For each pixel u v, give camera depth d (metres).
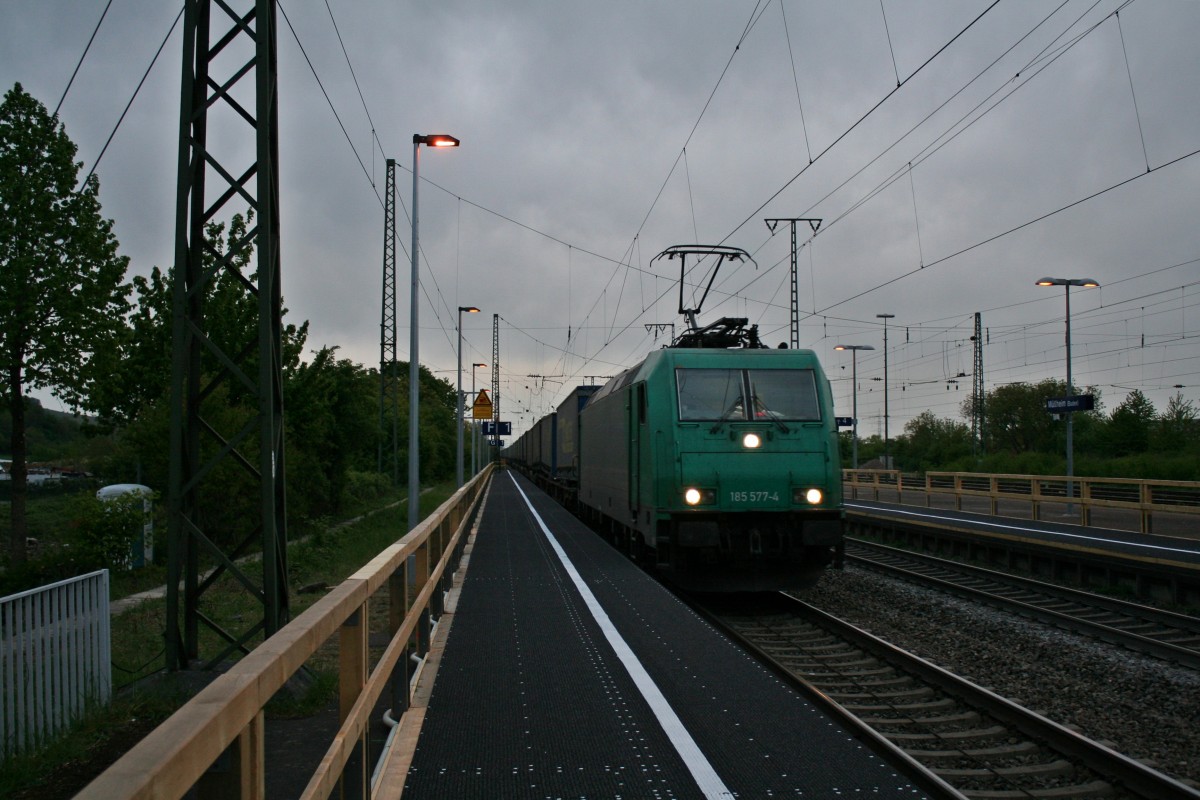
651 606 10.16
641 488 13.36
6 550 19.28
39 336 14.94
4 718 5.88
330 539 19.56
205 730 1.95
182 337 7.27
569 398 31.33
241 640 7.35
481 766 4.98
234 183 7.27
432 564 9.38
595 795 4.58
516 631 8.72
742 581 12.30
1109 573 14.81
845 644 9.87
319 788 2.82
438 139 17.52
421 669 7.05
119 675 8.68
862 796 4.58
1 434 62.56
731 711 6.04
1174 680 8.72
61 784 5.62
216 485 17.27
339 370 30.91
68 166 15.59
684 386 12.60
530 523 23.14
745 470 12.13
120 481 21.61
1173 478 31.20
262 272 7.23
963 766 6.08
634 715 5.95
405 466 50.03
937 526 20.08
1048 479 22.64
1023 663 9.58
